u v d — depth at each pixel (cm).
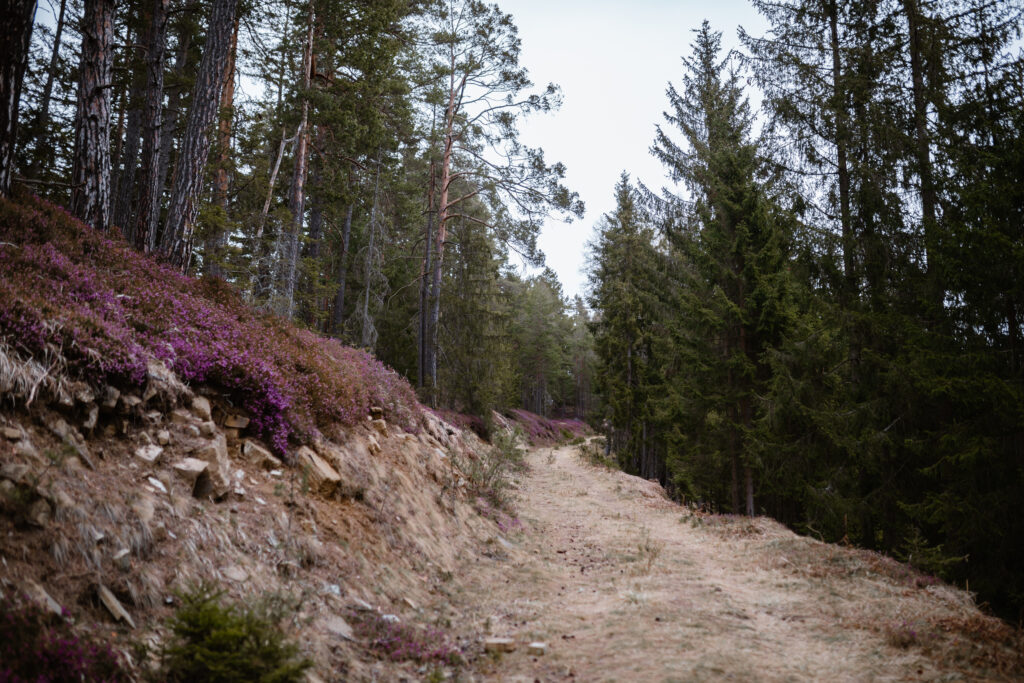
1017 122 1298
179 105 2361
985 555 1244
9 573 337
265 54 1848
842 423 1507
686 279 2241
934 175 1397
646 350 3191
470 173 2614
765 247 1856
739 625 720
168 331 708
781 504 2008
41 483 402
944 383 1219
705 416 2056
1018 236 1226
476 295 2866
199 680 348
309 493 720
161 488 518
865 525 1512
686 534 1360
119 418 550
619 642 643
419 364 2634
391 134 2583
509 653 602
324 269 3003
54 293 615
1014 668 605
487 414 2764
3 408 436
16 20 741
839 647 659
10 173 779
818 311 1623
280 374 822
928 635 679
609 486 2158
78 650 313
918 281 1444
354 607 588
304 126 1762
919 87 1502
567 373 7688
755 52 1703
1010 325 1234
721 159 2055
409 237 3344
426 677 513
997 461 1226
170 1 1205
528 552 1105
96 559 396
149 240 1145
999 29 1373
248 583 507
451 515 1066
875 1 1530
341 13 1769
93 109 980
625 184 3388
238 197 1873
